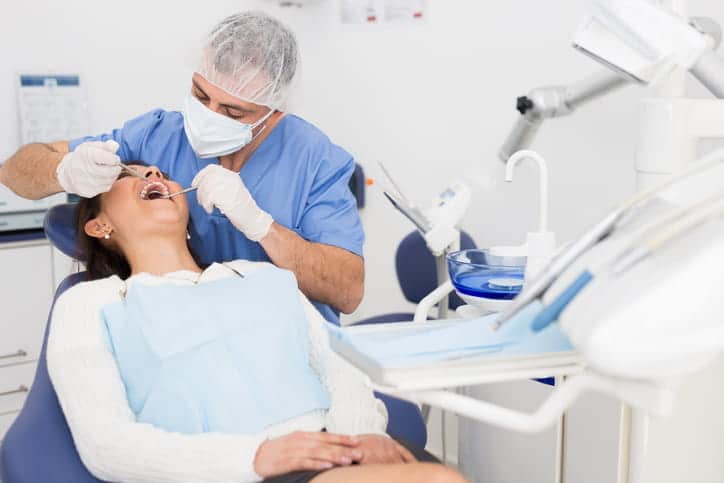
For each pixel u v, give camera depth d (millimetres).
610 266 733
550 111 1452
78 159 1413
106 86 2674
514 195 2154
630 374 706
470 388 1463
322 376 1376
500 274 1358
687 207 729
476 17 2209
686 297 670
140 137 1760
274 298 1363
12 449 1185
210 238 1726
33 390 1340
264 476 1083
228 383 1247
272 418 1240
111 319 1290
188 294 1333
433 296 1524
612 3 1022
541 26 2023
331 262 1602
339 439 1138
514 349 876
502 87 2164
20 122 2531
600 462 1224
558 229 2051
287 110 1688
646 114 1129
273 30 1569
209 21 2836
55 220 1603
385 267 2684
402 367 812
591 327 689
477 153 2273
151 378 1244
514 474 1398
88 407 1171
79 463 1173
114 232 1518
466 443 1562
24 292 2311
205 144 1556
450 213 1648
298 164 1708
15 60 2527
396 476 999
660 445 1170
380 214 2666
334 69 2779
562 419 1288
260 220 1496
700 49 1011
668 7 1110
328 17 2766
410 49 2449
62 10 2572
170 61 2779
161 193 1514
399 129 2541
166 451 1105
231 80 1502
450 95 2336
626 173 1854
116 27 2668
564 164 2008
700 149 1643
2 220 2328
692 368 714
